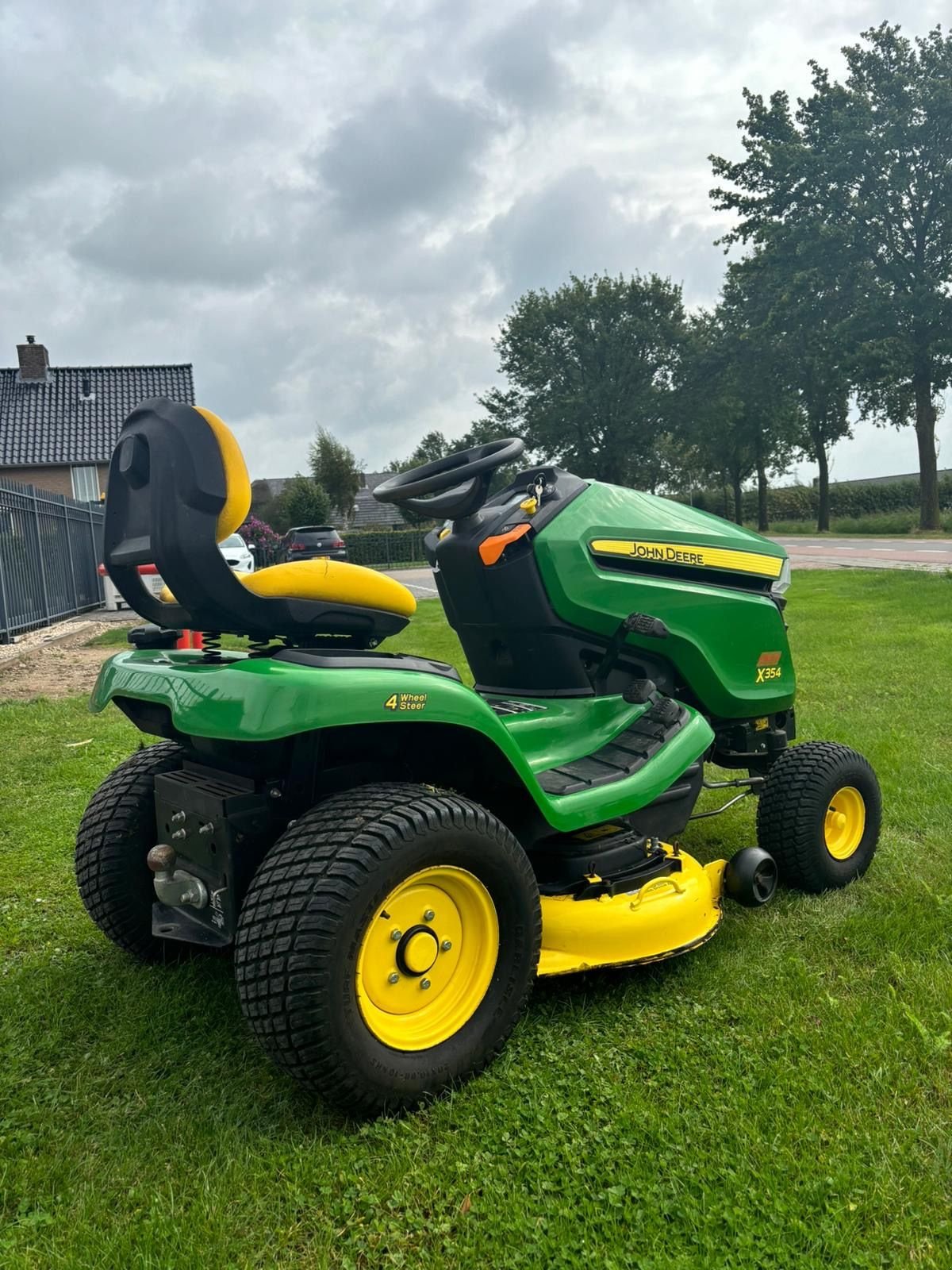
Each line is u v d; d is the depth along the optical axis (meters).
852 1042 2.28
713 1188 1.79
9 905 3.29
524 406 48.25
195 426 2.06
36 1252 1.68
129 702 2.61
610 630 3.05
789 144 32.41
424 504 2.85
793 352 36.53
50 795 4.62
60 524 14.63
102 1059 2.30
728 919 3.07
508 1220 1.73
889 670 7.27
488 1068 2.22
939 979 2.59
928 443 32.78
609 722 2.98
